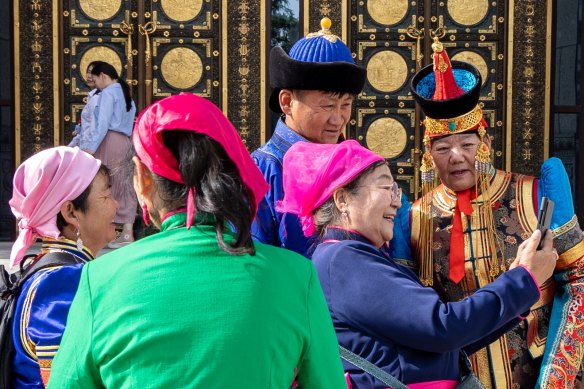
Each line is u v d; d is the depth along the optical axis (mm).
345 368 2012
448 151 2562
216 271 1535
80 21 7961
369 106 8016
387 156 8016
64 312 2047
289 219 2602
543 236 2219
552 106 8008
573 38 8352
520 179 2609
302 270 1620
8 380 2066
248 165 1595
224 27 7980
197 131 1552
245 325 1500
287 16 8078
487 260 2539
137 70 8008
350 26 8008
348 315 1995
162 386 1470
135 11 7980
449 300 2609
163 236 1585
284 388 1548
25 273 2199
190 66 8008
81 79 7984
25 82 7949
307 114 2762
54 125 7961
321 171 2121
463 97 2486
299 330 1562
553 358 2404
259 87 8008
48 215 2260
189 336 1489
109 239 2379
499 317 2000
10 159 8406
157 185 1615
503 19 7977
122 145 7324
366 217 2105
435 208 2635
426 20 7973
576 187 8383
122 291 1530
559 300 2482
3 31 8305
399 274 1994
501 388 2463
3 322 2082
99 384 1557
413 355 1996
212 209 1516
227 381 1470
